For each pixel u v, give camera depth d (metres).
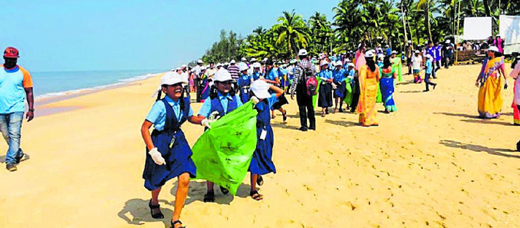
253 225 4.64
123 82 67.19
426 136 8.91
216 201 5.38
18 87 7.23
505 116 11.16
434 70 21.41
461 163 6.78
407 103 14.68
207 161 4.96
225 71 5.02
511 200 5.13
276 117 12.42
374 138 8.91
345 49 68.38
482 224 4.50
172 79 4.12
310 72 9.89
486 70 10.74
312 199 5.40
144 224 4.66
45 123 14.14
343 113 12.88
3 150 9.21
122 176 6.63
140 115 14.96
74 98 28.48
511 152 7.36
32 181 6.51
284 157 7.53
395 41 66.81
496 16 45.47
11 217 5.01
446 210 4.91
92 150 8.73
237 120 4.71
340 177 6.29
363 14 54.19
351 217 4.81
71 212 5.12
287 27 68.75
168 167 4.29
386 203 5.19
